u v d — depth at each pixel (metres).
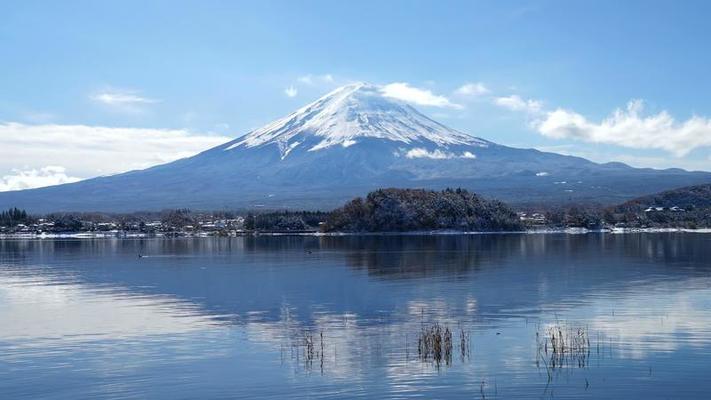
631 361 47.12
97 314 68.94
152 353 51.47
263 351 51.69
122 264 130.00
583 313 65.31
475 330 58.06
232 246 186.00
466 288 84.94
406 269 110.56
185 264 128.25
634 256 132.25
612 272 101.56
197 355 50.66
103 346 53.97
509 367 46.16
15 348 53.72
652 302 71.25
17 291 88.69
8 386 43.78
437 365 46.88
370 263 123.00
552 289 82.75
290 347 52.88
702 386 41.91
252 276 104.00
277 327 60.94
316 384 43.25
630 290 80.81
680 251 144.75
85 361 49.41
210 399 40.94
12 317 67.62
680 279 91.38
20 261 139.62
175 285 93.56
